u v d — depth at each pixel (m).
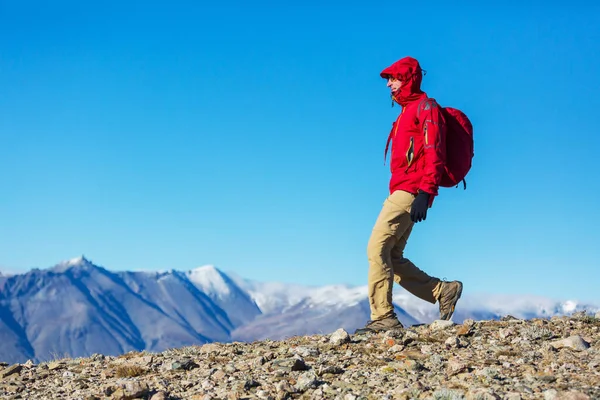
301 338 6.21
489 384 4.55
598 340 5.46
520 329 5.89
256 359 5.39
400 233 6.11
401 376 4.85
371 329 6.11
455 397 4.25
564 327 5.91
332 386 4.73
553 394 4.20
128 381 4.97
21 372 5.85
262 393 4.68
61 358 6.41
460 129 5.98
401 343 5.63
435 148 5.81
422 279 6.34
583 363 4.88
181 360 5.52
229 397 4.63
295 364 5.15
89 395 4.89
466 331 5.80
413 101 6.04
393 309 6.20
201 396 4.66
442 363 5.05
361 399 4.46
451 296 6.29
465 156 5.95
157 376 5.28
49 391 5.18
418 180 5.98
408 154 5.99
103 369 5.75
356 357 5.39
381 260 6.10
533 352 5.16
